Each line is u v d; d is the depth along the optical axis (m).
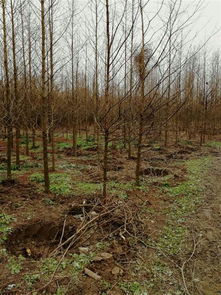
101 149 13.96
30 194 6.67
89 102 17.80
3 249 4.11
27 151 12.27
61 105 13.90
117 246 4.33
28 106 9.77
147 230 4.96
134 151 13.42
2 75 7.62
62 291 3.21
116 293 3.28
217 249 4.48
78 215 5.51
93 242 4.45
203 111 18.81
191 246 4.55
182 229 5.14
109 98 5.84
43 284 3.33
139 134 6.89
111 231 4.82
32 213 5.52
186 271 3.87
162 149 14.05
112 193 6.71
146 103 6.12
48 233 4.91
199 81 19.22
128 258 4.02
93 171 9.34
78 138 18.84
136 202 6.22
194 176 8.88
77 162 11.00
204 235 4.93
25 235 4.78
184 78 12.65
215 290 3.50
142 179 8.28
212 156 12.84
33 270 3.62
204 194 7.15
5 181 7.52
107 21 4.89
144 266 3.88
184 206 6.25
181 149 14.48
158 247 4.41
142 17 5.43
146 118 6.42
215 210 6.12
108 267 3.77
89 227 4.80
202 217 5.73
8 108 7.04
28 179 8.05
